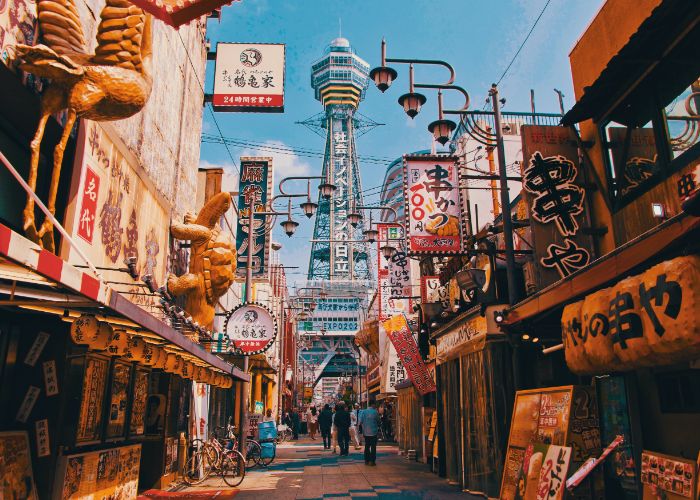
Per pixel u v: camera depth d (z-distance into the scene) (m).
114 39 7.27
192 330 11.50
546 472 6.47
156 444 11.35
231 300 21.25
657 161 7.44
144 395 11.09
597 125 8.84
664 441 6.78
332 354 98.50
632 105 8.05
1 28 6.18
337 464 17.06
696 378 6.28
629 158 8.13
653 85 7.47
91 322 6.28
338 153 181.75
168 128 12.63
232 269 13.12
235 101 15.77
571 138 9.29
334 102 193.00
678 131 7.04
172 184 13.01
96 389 8.41
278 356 39.31
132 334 7.99
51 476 6.83
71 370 7.30
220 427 18.09
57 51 7.10
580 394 6.62
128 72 7.14
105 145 8.77
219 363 11.91
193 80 15.11
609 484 7.82
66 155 8.02
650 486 5.78
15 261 3.90
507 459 7.98
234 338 14.80
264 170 21.75
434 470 14.20
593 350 5.71
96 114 7.09
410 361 16.03
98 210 8.52
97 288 5.16
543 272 8.76
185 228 12.62
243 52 16.05
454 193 11.72
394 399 33.69
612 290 5.46
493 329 10.08
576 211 8.92
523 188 9.32
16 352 7.08
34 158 6.46
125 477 9.26
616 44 8.66
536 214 9.00
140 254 10.65
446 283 15.85
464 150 18.36
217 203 13.02
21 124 7.27
